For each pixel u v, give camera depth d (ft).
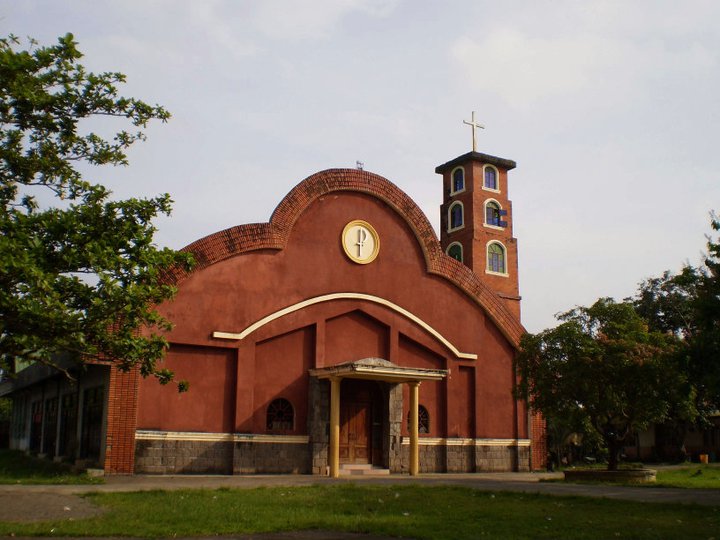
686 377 73.67
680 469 109.50
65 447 97.60
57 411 103.45
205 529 40.06
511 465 105.19
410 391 92.53
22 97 45.39
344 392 93.35
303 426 89.66
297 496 56.49
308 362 91.91
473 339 105.81
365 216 99.96
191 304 85.20
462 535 39.17
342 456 91.40
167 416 82.28
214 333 85.30
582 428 84.94
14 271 39.52
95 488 60.34
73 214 44.39
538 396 87.61
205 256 86.53
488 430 104.17
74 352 47.06
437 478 83.76
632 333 83.76
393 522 43.42
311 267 94.07
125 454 78.48
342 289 95.81
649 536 38.75
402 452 94.79
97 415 84.07
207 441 83.97
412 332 100.17
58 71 47.65
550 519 45.27
